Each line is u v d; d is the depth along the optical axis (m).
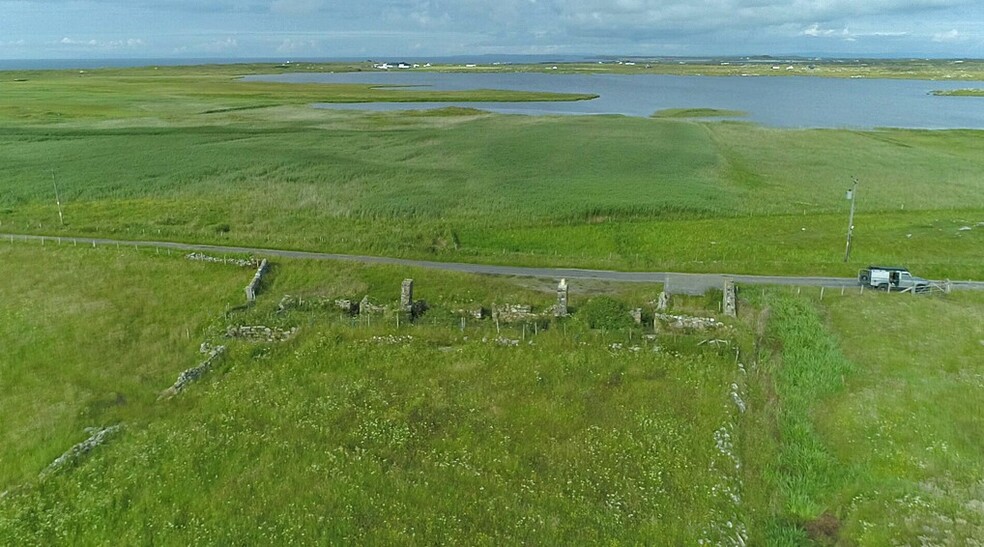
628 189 70.56
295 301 39.97
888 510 22.06
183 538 20.03
